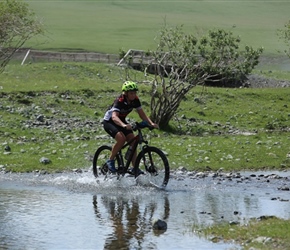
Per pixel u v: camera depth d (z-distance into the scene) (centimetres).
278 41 13125
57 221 1786
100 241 1587
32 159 2756
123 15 18762
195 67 4128
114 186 2283
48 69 5812
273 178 2495
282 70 8650
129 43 12325
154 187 2269
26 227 1719
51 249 1520
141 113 2270
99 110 4334
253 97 5128
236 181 2420
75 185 2302
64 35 13425
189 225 1744
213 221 1789
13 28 4944
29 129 3566
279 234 1577
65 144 3169
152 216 1855
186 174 2533
